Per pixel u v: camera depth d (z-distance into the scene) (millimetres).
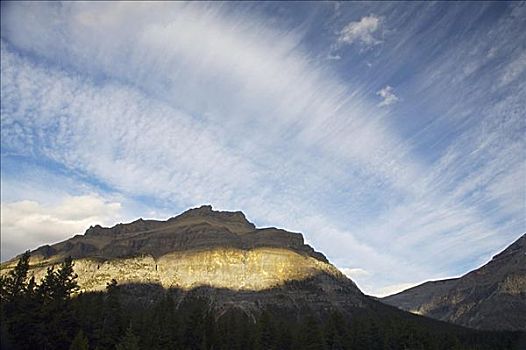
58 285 141875
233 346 169750
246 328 179375
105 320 148500
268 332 177500
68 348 133875
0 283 136875
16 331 125250
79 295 160875
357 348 191875
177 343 158500
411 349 195125
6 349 118188
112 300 155375
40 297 135875
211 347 157750
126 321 151750
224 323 190750
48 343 129000
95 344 139000
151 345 144250
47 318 131875
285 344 176750
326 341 190875
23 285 139500
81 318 142250
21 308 129750
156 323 156375
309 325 180250
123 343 129750
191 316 174625
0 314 120938
